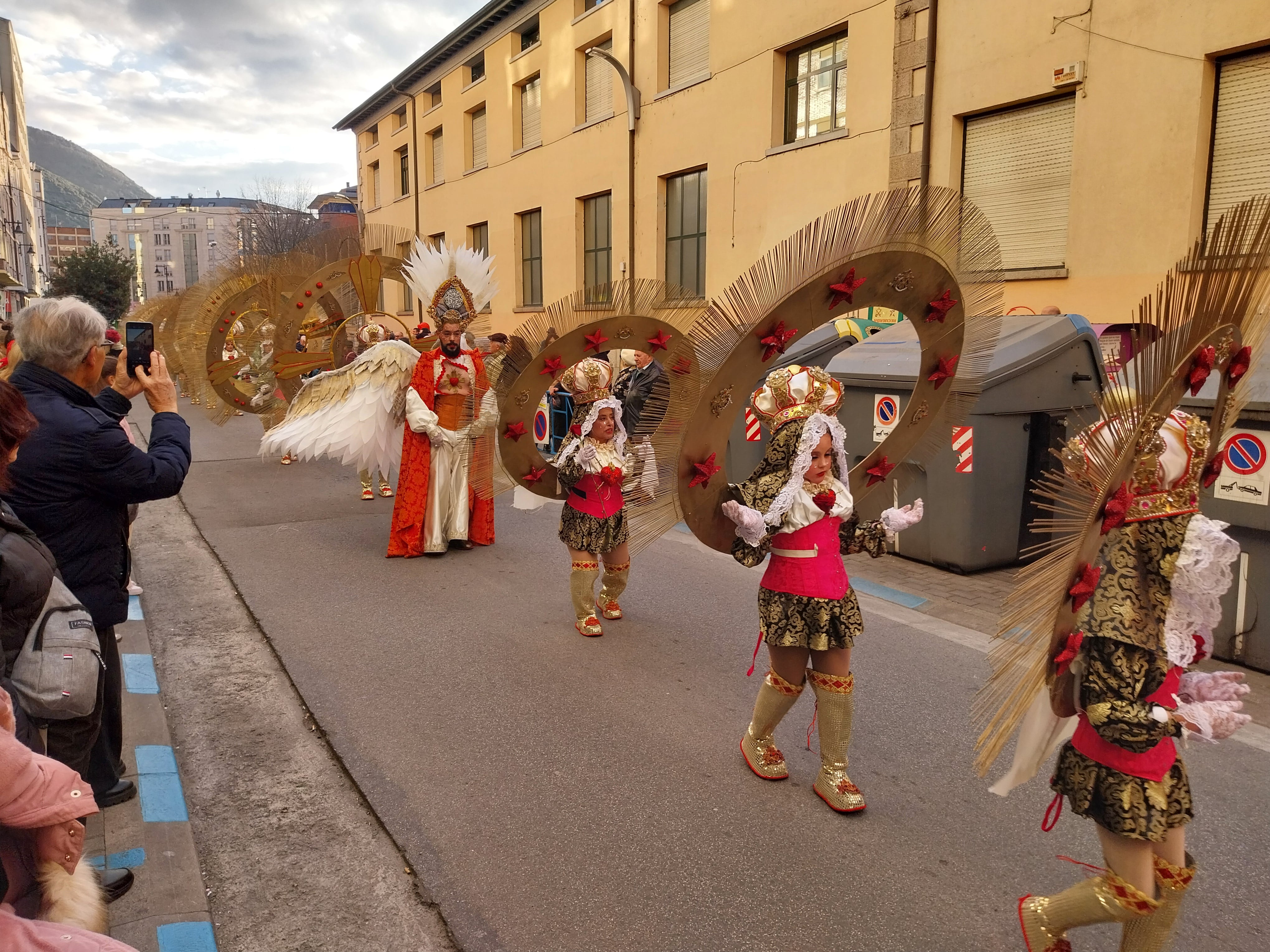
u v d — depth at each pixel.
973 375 3.25
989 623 5.41
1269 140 7.13
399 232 8.57
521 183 18.62
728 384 2.93
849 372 6.79
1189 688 2.14
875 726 4.05
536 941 2.64
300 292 8.79
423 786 3.55
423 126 23.78
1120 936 2.66
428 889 2.90
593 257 16.70
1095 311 8.23
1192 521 2.00
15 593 1.94
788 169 11.71
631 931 2.68
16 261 58.84
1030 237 8.94
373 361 7.38
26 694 2.01
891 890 2.88
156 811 3.30
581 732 4.02
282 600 5.98
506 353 5.00
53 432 2.71
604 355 6.03
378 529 8.18
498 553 7.36
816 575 3.19
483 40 19.58
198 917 2.72
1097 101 8.06
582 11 16.20
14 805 1.52
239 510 9.02
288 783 3.62
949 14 9.34
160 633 5.38
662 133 14.10
